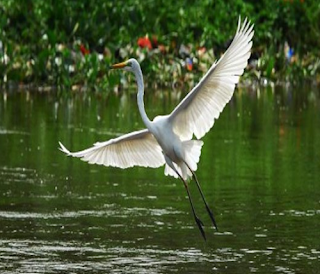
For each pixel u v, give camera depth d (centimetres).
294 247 1193
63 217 1308
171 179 1553
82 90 2531
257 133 1955
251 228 1273
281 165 1653
